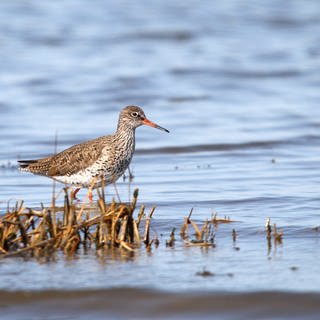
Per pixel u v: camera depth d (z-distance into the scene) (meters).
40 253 11.97
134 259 11.73
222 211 14.72
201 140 22.45
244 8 45.66
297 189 16.48
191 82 31.14
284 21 42.59
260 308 9.83
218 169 19.02
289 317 9.59
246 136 22.86
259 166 19.25
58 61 34.00
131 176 18.27
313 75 32.34
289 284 10.52
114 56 35.31
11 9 43.34
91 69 32.75
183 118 25.58
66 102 27.66
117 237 12.51
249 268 11.23
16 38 37.66
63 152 16.06
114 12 43.91
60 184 17.48
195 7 45.69
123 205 12.53
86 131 23.47
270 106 27.28
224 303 9.98
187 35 39.62
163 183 17.50
